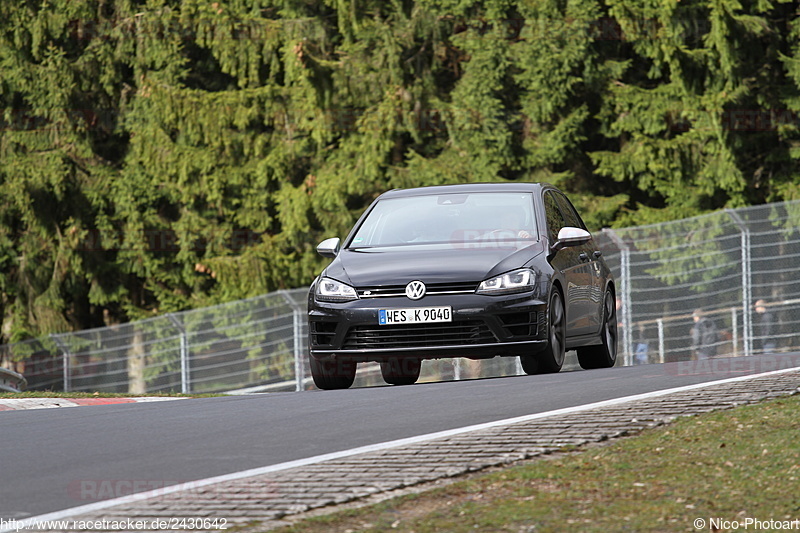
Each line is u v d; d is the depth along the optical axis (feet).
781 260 225.97
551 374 121.49
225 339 263.90
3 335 401.90
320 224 362.94
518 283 121.90
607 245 231.71
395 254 127.65
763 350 226.17
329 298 124.67
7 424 101.45
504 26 350.23
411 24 353.92
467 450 74.79
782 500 59.93
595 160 342.44
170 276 389.39
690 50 338.34
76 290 393.70
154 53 379.55
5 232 391.65
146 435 90.48
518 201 135.44
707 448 71.51
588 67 341.62
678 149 339.98
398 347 121.90
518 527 56.85
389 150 345.31
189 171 366.63
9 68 391.04
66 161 386.11
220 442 85.30
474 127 343.46
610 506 59.93
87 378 281.54
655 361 228.02
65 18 389.80
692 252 228.22
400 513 60.23
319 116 352.90
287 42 352.90
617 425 79.87
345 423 91.45
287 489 66.28
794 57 343.46
